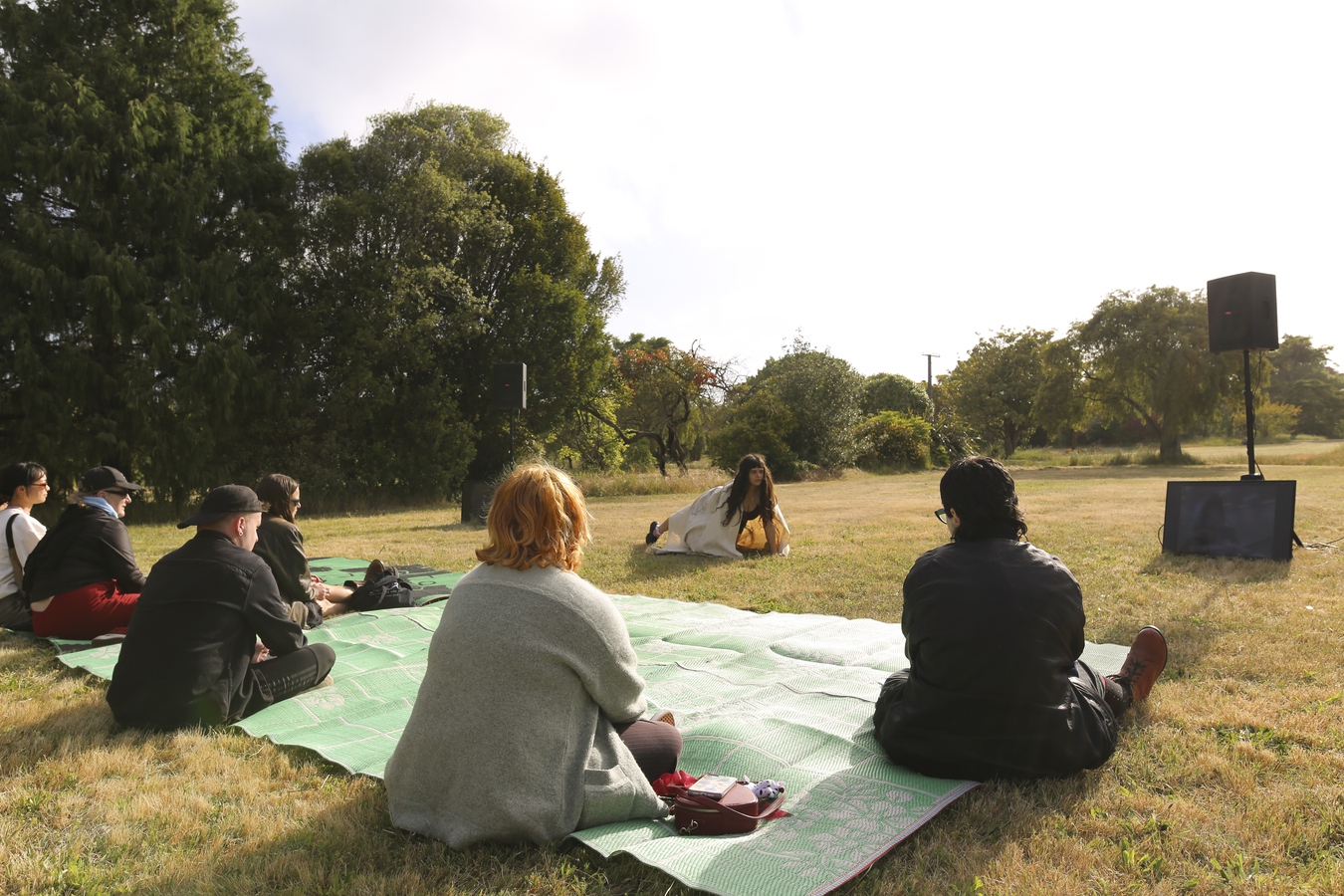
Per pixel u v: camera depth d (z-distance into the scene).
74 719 3.73
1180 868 2.37
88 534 5.10
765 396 28.98
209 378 16.22
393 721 3.73
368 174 19.84
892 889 2.26
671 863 2.32
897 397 48.41
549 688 2.47
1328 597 6.03
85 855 2.57
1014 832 2.58
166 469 15.99
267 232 17.55
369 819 2.75
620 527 12.54
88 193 15.16
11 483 5.54
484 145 22.50
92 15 16.27
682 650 4.87
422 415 20.52
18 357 14.48
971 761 2.83
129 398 15.32
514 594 2.50
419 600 6.37
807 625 5.50
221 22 18.05
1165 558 8.16
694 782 2.82
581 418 27.50
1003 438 58.69
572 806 2.49
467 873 2.38
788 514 14.62
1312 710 3.62
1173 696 3.85
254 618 3.71
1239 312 8.35
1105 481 23.27
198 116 17.11
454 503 20.56
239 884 2.36
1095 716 2.96
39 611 5.05
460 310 20.36
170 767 3.24
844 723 3.53
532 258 22.84
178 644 3.56
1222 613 5.60
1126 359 35.91
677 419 31.88
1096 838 2.53
